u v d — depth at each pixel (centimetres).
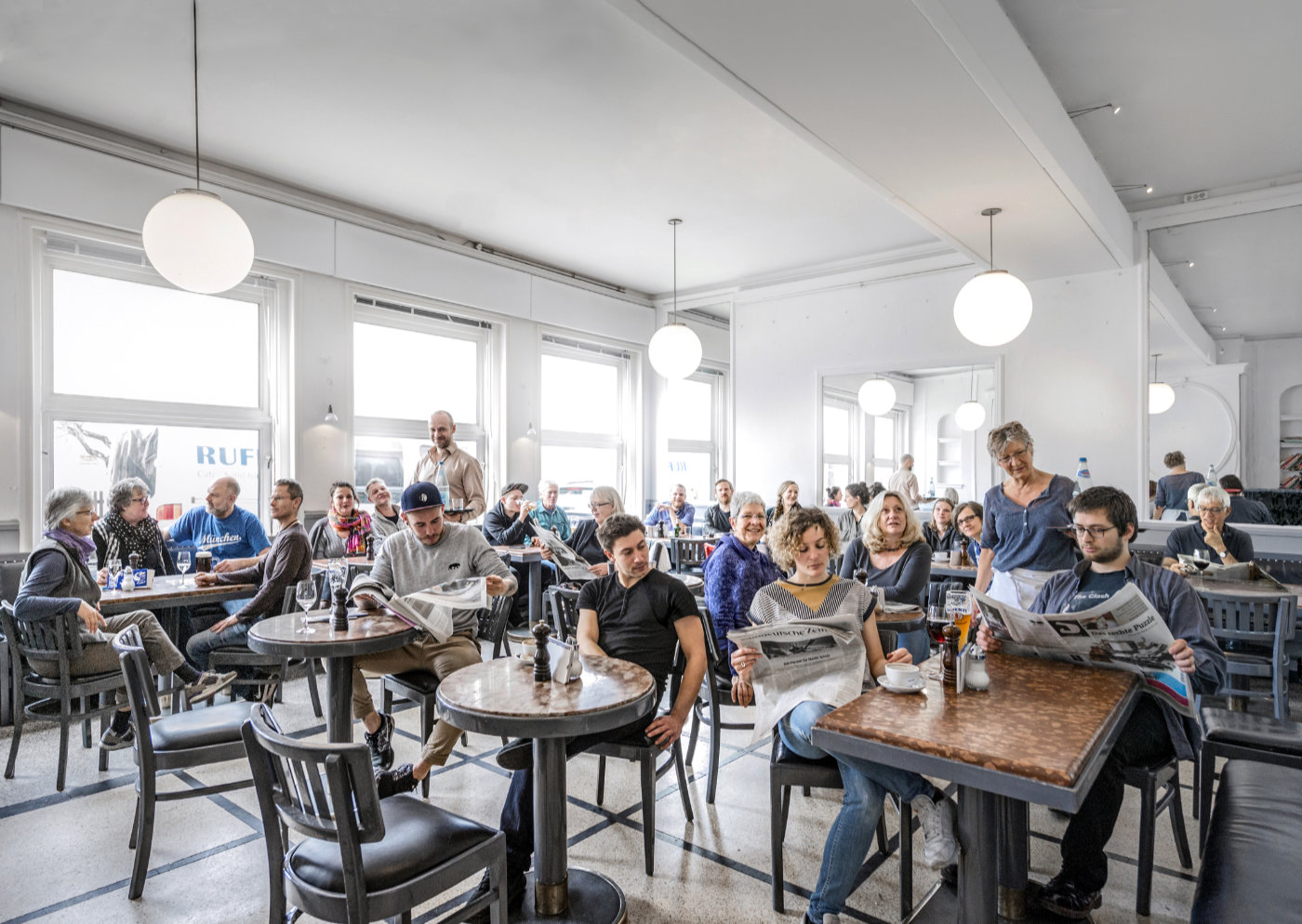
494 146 450
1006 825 181
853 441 672
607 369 806
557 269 715
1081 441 551
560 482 752
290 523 373
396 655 299
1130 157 443
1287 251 477
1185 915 204
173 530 456
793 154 460
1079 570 219
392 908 147
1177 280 515
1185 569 369
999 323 434
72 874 227
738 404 744
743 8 245
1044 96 347
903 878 205
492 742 347
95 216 426
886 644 291
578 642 241
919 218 434
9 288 402
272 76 372
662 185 510
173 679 350
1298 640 351
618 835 252
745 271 716
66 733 292
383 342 602
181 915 206
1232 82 361
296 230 517
